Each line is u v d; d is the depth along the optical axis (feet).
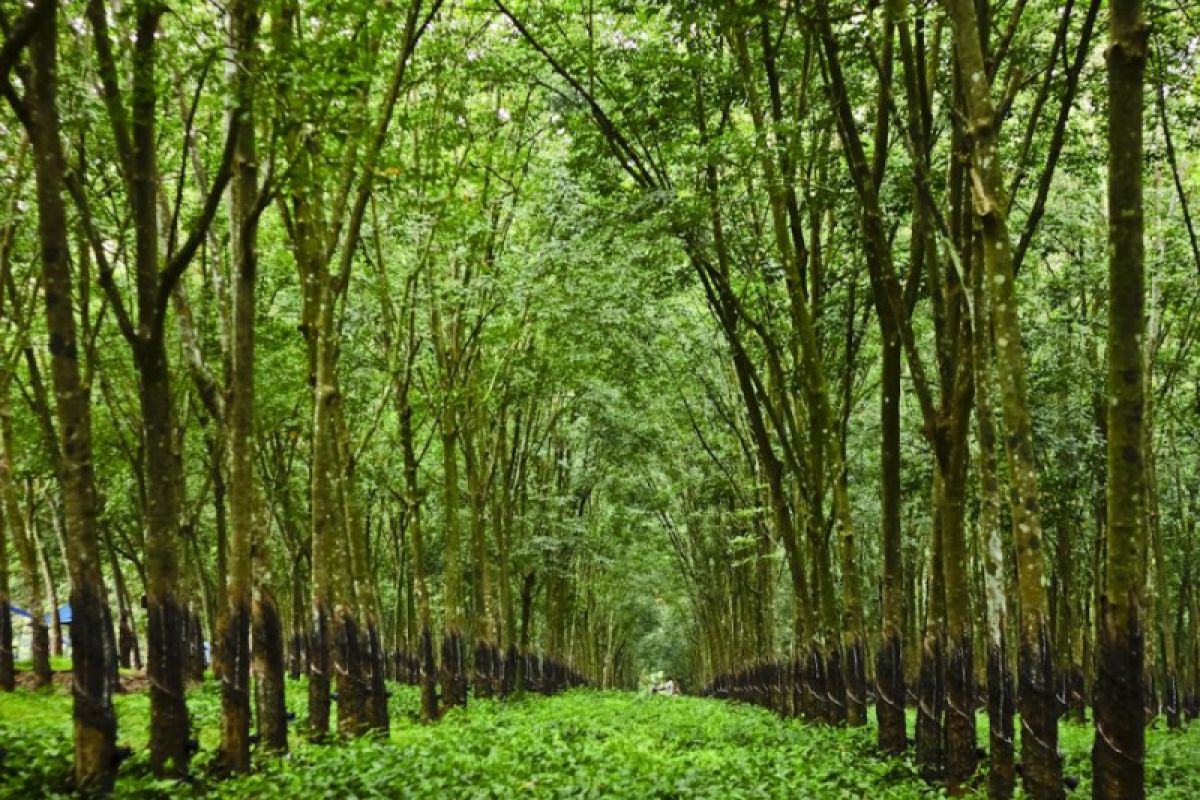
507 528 118.11
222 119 56.44
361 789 36.35
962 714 44.01
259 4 36.11
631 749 52.80
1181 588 106.01
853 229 58.90
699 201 53.01
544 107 72.69
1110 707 26.37
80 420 33.78
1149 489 85.46
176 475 88.17
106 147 49.24
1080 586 100.63
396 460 108.88
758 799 38.50
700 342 86.02
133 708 68.44
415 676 140.67
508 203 80.69
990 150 33.04
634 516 146.41
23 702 67.10
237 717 40.91
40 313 75.10
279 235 73.15
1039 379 71.00
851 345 65.16
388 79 54.19
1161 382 88.28
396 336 76.64
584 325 78.33
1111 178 25.84
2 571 75.20
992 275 33.45
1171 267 69.31
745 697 143.02
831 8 43.57
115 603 184.75
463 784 39.22
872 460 98.37
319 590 55.47
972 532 95.50
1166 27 44.70
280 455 98.84
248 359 42.91
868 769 49.57
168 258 39.73
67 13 44.91
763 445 69.10
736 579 144.25
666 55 54.95
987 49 38.73
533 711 93.35
